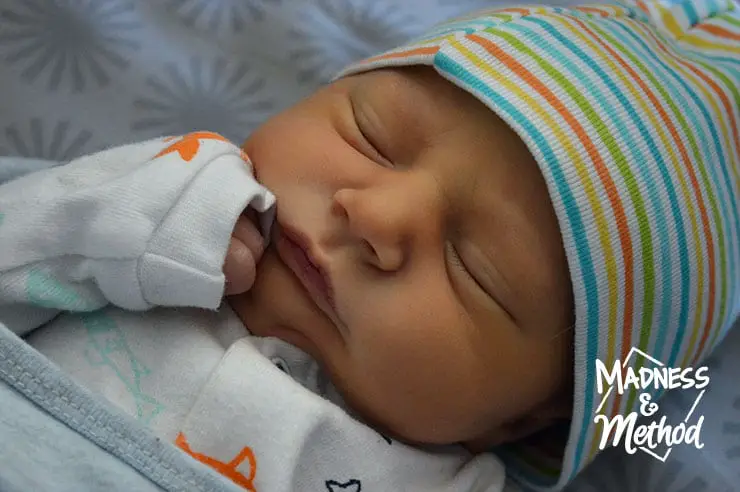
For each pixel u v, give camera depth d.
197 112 1.16
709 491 0.98
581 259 0.79
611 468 1.02
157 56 1.16
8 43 1.13
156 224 0.77
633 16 0.99
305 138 0.87
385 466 0.84
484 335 0.81
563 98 0.81
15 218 0.79
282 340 0.86
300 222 0.83
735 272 0.92
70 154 1.11
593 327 0.81
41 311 0.84
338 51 1.21
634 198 0.80
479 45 0.83
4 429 0.70
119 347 0.82
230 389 0.78
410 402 0.82
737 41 1.04
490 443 0.95
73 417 0.73
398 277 0.80
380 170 0.83
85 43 1.14
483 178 0.80
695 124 0.87
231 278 0.82
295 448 0.77
